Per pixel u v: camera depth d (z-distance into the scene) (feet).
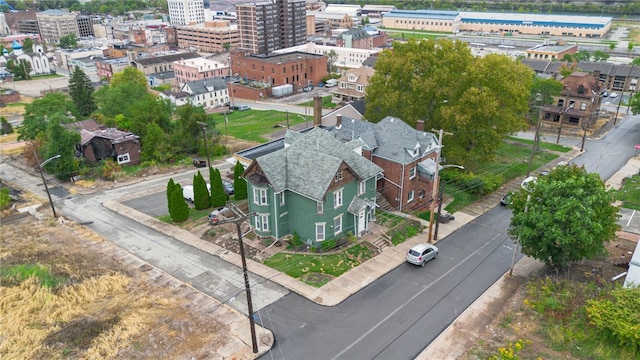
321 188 125.08
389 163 155.33
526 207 113.09
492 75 178.60
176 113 249.75
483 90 174.29
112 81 345.51
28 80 508.94
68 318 102.17
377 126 167.32
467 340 96.27
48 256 129.39
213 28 635.25
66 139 192.95
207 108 373.20
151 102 233.14
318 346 94.84
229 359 90.27
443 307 107.34
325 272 120.47
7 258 127.95
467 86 183.11
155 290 113.50
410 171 156.25
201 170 208.03
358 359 91.40
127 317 102.01
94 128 230.07
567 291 106.11
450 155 178.50
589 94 256.93
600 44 548.72
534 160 211.82
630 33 631.56
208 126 226.38
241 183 163.12
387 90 194.29
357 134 167.12
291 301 109.40
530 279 118.11
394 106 192.34
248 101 386.52
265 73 408.87
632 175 191.52
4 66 526.16
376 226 145.28
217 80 392.06
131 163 213.66
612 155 218.79
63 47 636.07
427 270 122.83
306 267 122.52
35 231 147.02
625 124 270.87
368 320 102.78
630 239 136.46
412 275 120.47
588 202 106.22
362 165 140.87
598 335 93.56
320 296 110.93
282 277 118.52
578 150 226.79
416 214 156.87
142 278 118.83
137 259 128.88
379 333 98.63
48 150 192.54
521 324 100.37
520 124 194.59
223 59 535.19
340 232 135.95
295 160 134.92
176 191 148.15
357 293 112.57
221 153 229.45
